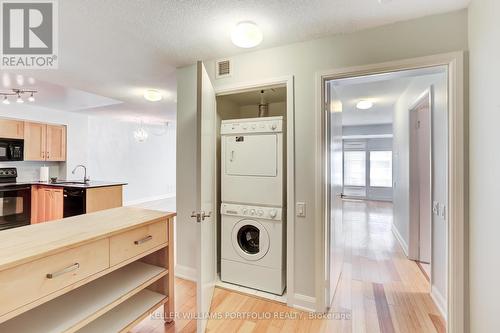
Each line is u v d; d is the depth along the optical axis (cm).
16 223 401
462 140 160
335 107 249
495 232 128
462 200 160
